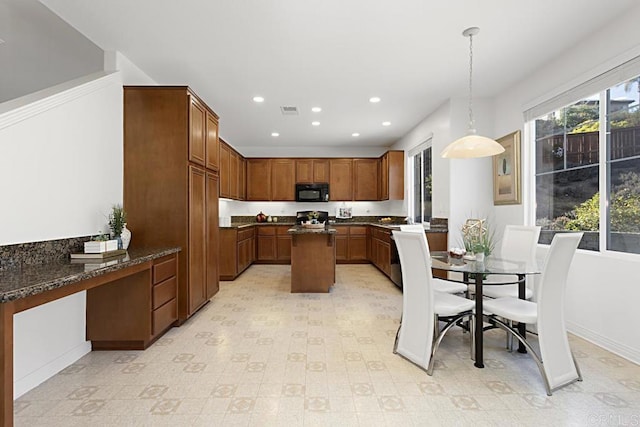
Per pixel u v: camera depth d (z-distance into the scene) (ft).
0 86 11.92
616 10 7.84
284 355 8.18
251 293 14.52
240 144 23.43
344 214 24.30
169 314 9.41
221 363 7.75
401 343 8.16
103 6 7.65
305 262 14.64
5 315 4.40
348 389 6.61
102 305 8.41
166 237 10.11
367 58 10.28
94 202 8.65
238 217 24.20
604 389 6.59
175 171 10.04
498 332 9.91
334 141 22.43
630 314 7.88
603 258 8.61
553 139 10.85
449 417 5.71
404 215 20.36
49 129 7.19
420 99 14.02
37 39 9.52
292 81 12.10
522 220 12.03
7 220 6.22
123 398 6.29
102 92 8.99
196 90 12.96
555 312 6.86
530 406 6.03
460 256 9.62
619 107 8.34
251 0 7.41
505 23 8.36
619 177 8.36
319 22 8.32
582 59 9.28
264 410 5.90
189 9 7.77
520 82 12.13
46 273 5.73
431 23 8.36
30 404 6.10
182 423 5.54
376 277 18.08
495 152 8.61
